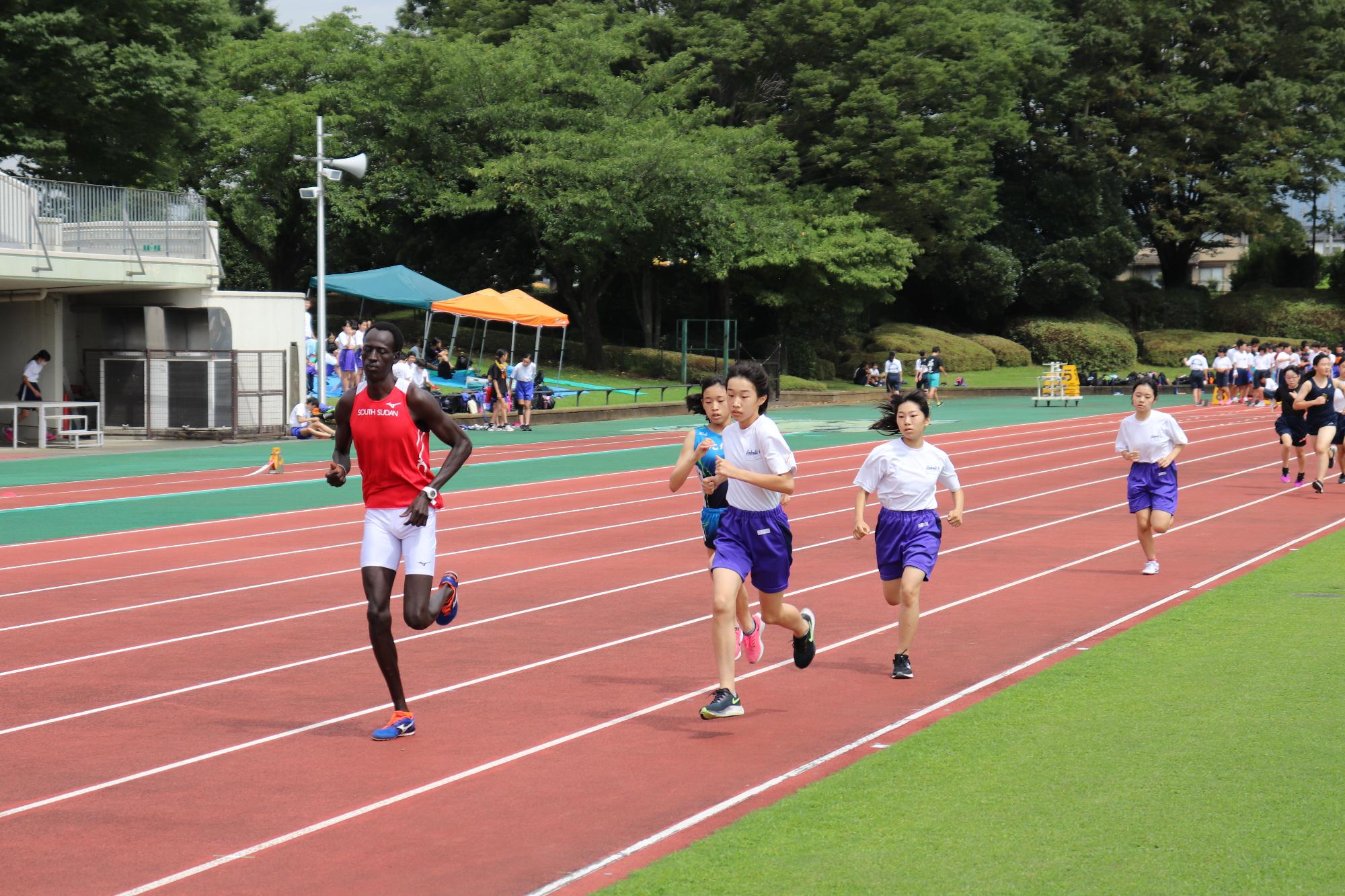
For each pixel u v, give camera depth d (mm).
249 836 7125
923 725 9219
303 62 60656
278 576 16469
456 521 21875
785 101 72188
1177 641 11648
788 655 11781
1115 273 94000
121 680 11000
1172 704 9344
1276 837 6512
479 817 7383
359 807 7621
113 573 16719
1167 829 6676
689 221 61188
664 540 19562
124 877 6527
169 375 40312
